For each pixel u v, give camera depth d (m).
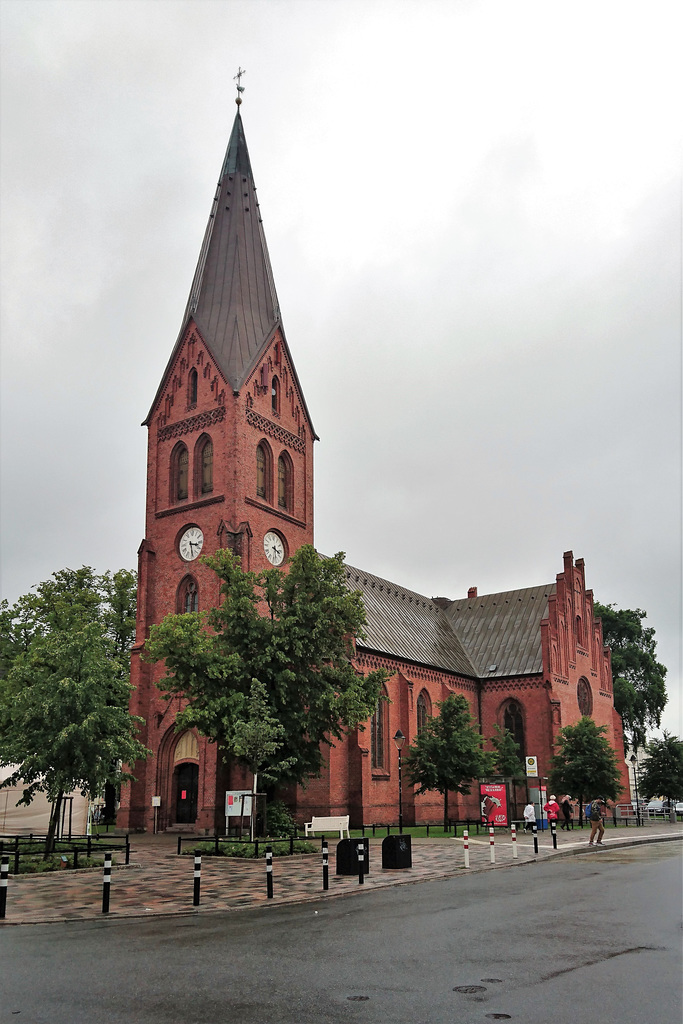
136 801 48.22
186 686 36.19
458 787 50.62
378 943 14.78
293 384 57.91
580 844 38.50
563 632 70.00
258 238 59.62
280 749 36.66
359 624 39.66
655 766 72.19
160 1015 10.33
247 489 51.59
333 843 38.78
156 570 53.03
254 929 16.39
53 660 31.69
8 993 11.53
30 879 25.38
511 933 15.70
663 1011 10.21
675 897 20.67
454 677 65.94
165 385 56.19
